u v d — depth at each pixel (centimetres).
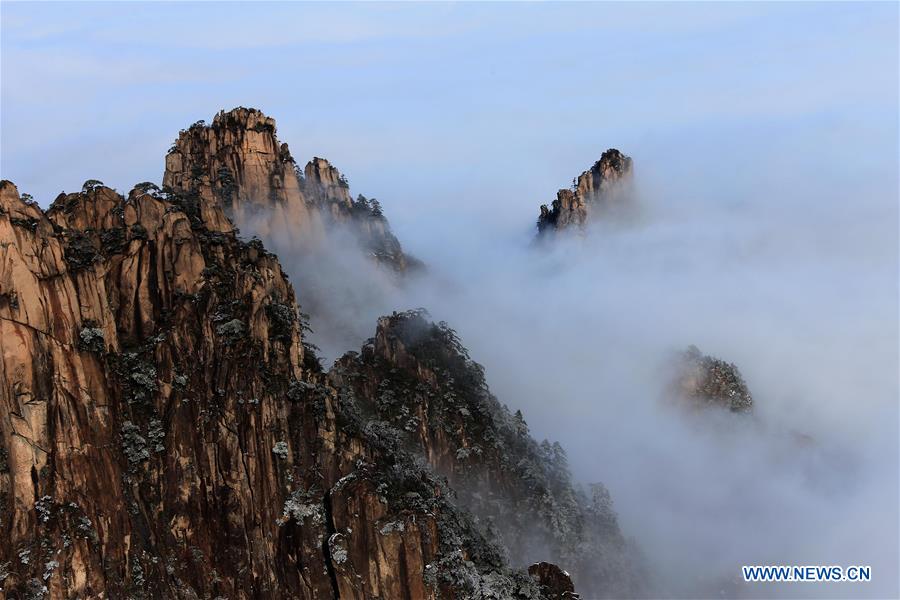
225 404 13362
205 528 12950
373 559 13062
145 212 14075
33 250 12100
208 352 13512
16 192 12488
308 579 13175
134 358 13075
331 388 14512
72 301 12331
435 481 15300
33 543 11575
